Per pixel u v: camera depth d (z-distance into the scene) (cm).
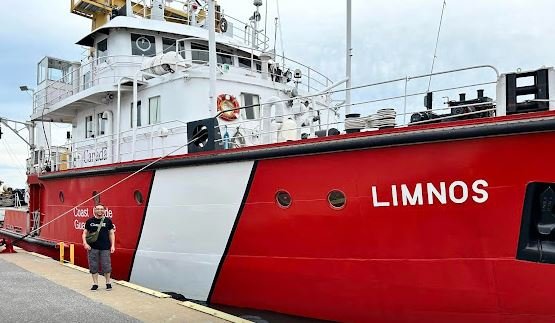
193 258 773
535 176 520
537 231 527
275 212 684
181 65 992
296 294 671
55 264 979
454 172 556
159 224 824
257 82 1048
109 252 747
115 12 1379
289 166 669
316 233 649
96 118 1226
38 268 928
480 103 582
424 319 586
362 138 606
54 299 675
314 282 654
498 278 544
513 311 542
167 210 810
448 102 658
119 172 912
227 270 736
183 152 941
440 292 572
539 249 525
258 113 1041
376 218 604
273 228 686
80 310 619
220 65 1059
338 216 631
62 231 1117
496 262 543
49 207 1201
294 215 666
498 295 546
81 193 1038
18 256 1105
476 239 550
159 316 595
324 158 639
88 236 736
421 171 574
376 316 614
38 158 1374
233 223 725
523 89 545
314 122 1013
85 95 1130
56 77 1432
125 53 1165
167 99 992
